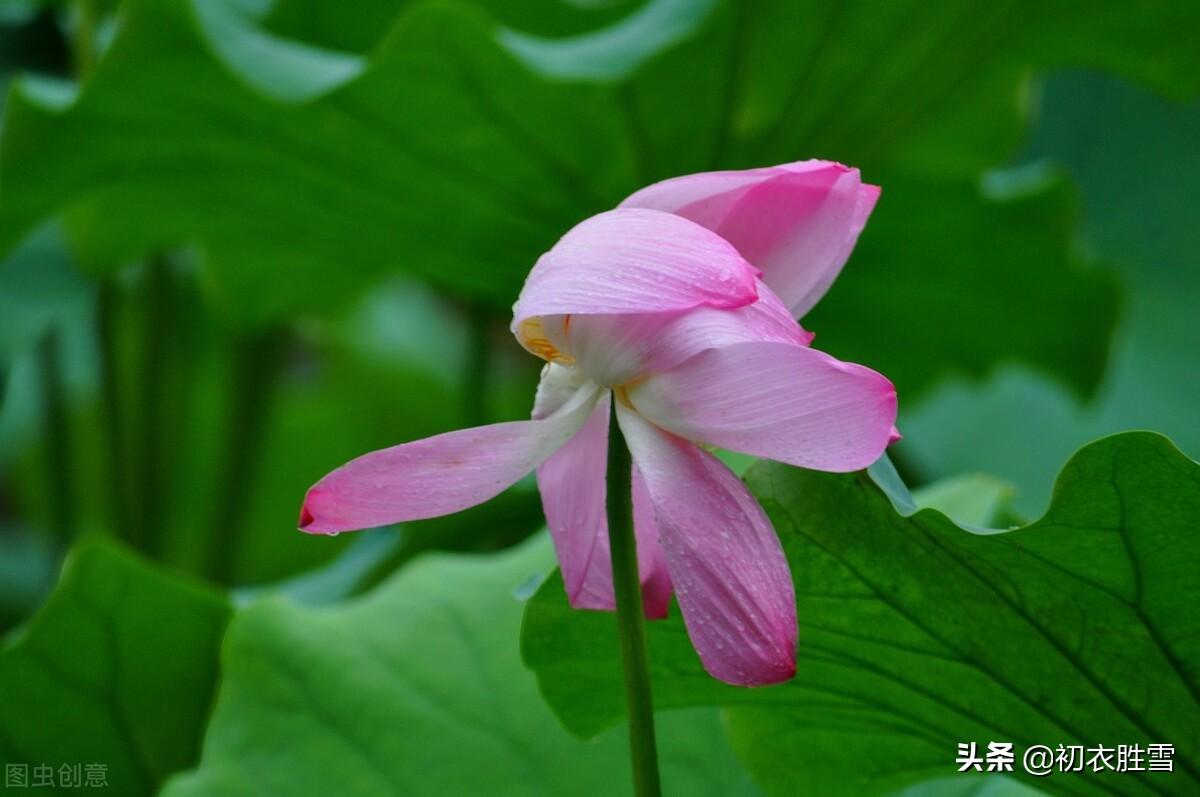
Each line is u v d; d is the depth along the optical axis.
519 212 2.55
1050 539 1.53
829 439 1.45
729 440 1.46
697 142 2.51
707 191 1.50
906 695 1.67
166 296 2.91
